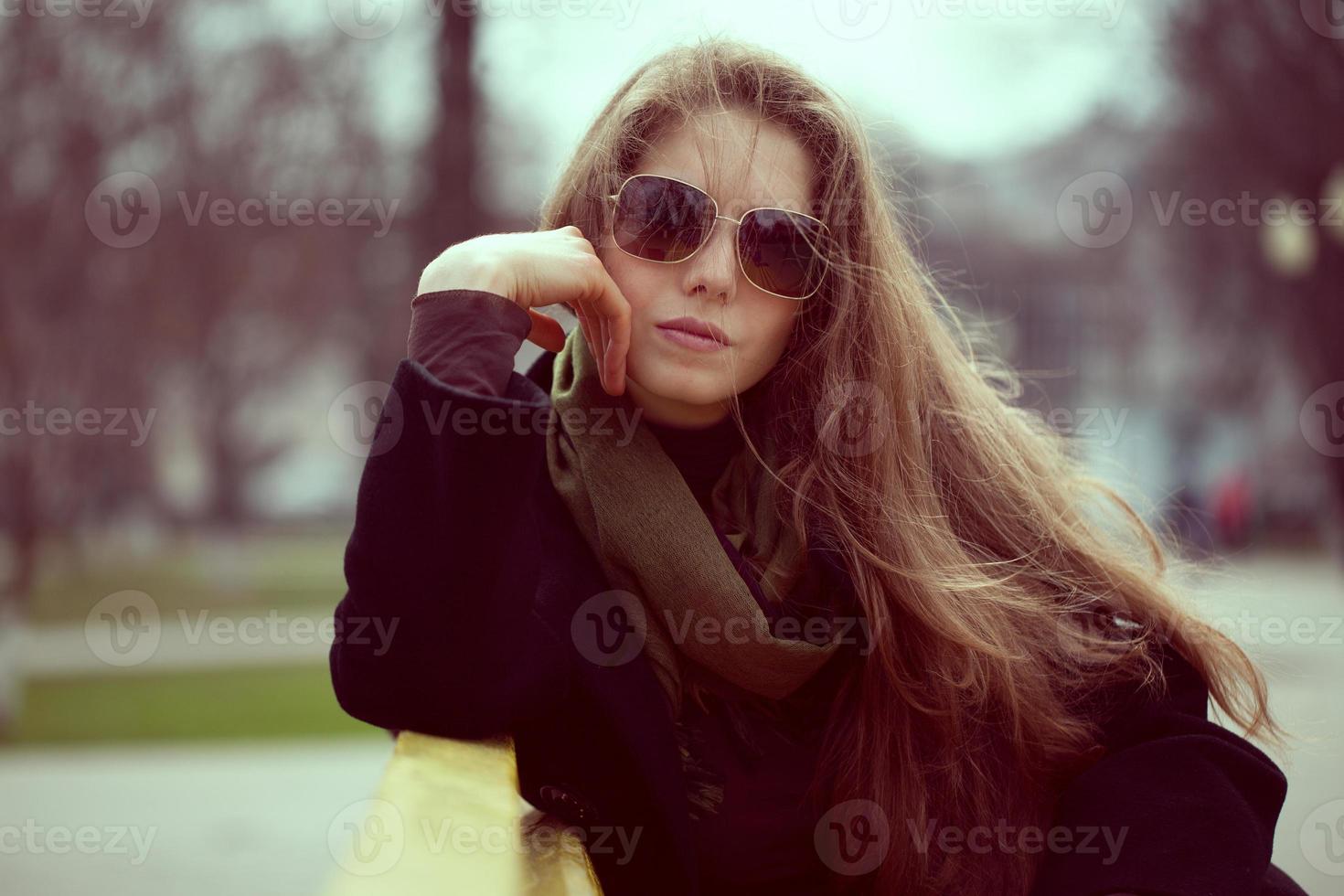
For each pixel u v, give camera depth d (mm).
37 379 15953
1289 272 18016
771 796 1771
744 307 1672
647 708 1675
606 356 1640
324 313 18516
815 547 1749
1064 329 29391
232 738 10352
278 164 16688
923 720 1748
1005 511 1938
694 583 1643
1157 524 2480
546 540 1739
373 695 1461
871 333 1786
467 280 1539
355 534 1479
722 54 1728
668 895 1719
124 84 15617
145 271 16422
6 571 15820
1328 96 17141
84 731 10828
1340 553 21672
